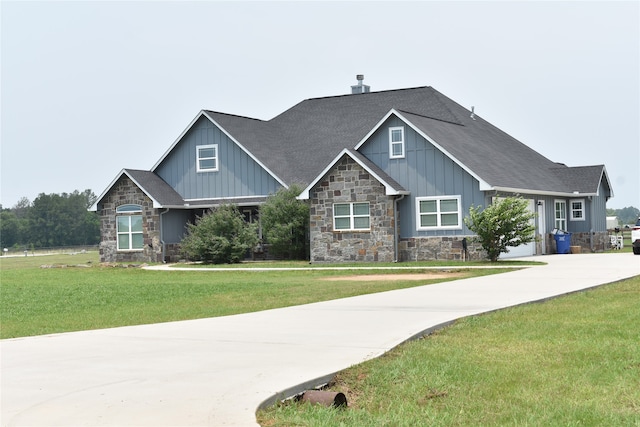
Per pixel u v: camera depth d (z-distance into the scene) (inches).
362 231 1411.2
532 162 1720.0
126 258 1680.6
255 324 577.3
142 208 1660.9
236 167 1648.6
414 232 1403.8
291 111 1884.8
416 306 658.2
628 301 684.1
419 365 428.5
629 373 412.5
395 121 1429.6
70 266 1562.5
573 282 840.9
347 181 1422.2
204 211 1696.6
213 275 1247.5
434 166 1392.7
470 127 1697.8
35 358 451.8
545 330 534.6
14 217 5344.5
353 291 833.5
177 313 698.8
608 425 327.9
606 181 1763.0
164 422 316.5
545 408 352.8
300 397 368.5
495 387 389.1
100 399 353.7
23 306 802.2
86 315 711.1
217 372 404.8
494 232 1277.1
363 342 484.7
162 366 423.2
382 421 331.9
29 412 335.0
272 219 1518.2
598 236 1712.6
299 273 1231.5
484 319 581.9
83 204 5467.5
